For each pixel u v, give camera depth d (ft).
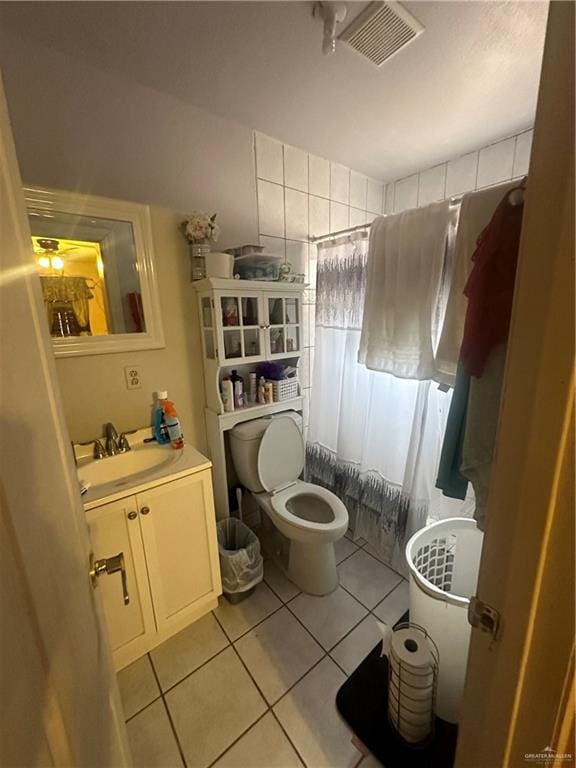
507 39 3.67
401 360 4.84
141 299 4.76
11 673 1.01
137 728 3.65
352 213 7.06
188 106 4.72
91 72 3.98
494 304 2.84
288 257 6.23
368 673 4.06
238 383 5.68
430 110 4.90
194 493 4.43
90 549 2.01
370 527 6.31
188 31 3.52
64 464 1.63
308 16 3.37
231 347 5.35
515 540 1.31
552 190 1.10
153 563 4.18
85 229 4.23
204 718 3.72
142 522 4.02
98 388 4.63
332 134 5.54
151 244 4.73
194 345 5.41
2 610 1.00
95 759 1.64
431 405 5.00
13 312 1.19
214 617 4.90
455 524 4.29
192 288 5.24
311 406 7.04
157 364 5.09
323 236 6.17
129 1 3.17
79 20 3.36
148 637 4.29
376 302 5.16
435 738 3.41
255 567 5.21
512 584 1.34
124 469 4.61
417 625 3.67
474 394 3.07
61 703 1.32
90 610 1.81
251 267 5.37
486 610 1.49
